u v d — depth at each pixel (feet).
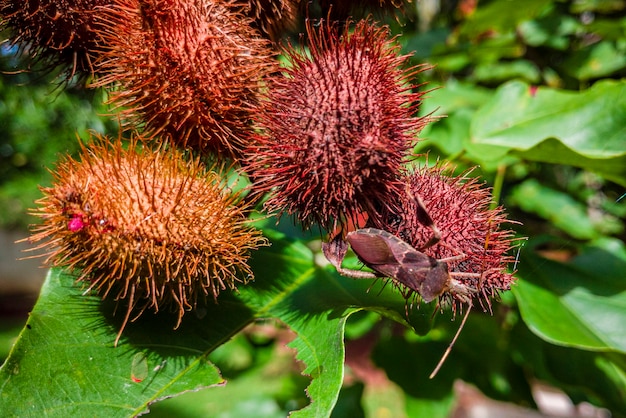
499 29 0.99
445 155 0.83
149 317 0.59
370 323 0.88
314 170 0.54
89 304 0.58
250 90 0.59
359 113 0.54
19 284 2.33
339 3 0.62
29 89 1.13
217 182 0.57
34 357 0.55
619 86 0.74
